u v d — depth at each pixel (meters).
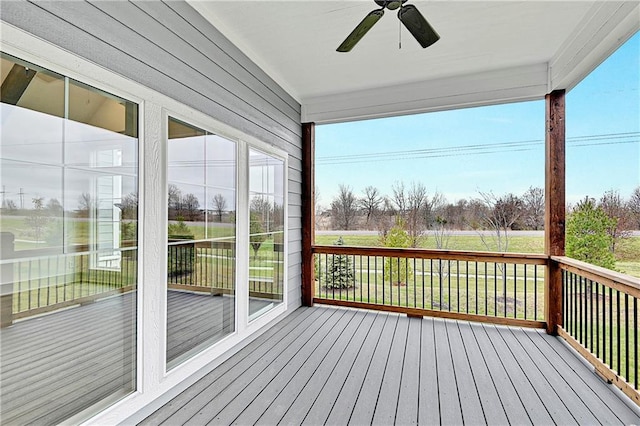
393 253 4.31
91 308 1.83
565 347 3.23
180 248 2.47
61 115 1.67
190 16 2.57
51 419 1.64
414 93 4.23
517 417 2.10
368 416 2.10
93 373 1.84
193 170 2.62
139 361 2.09
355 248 4.52
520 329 3.72
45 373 1.62
